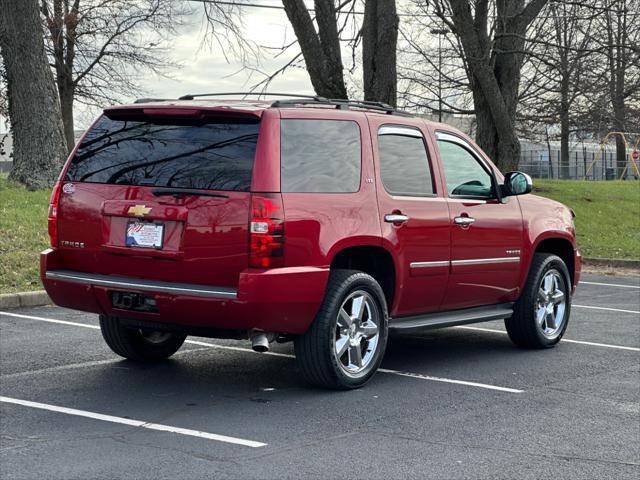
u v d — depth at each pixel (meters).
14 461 5.12
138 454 5.31
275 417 6.27
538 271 9.09
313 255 6.67
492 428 6.17
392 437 5.86
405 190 7.66
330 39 19.62
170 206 6.62
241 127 6.65
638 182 31.95
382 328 7.34
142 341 7.99
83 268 7.06
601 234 22.64
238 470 5.07
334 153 7.04
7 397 6.65
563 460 5.50
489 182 8.71
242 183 6.49
